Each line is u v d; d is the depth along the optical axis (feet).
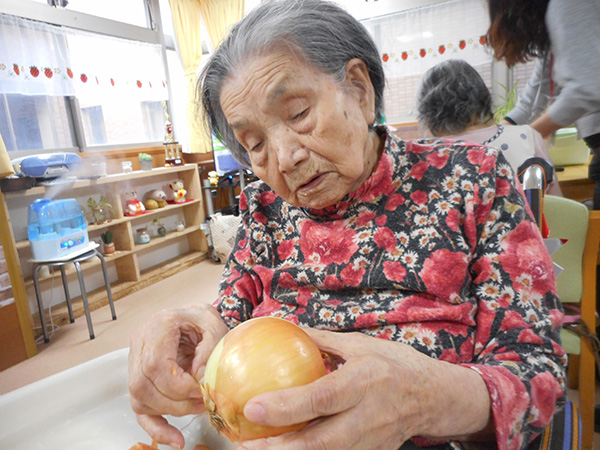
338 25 1.87
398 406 1.37
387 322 2.09
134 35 12.00
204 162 14.70
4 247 7.42
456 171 2.08
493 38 5.26
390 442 1.40
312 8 1.86
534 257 1.90
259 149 1.95
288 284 2.53
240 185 13.75
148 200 12.28
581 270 3.85
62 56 9.89
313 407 1.17
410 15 10.53
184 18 13.16
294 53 1.71
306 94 1.75
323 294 2.41
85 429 2.39
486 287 1.95
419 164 2.17
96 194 10.76
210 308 2.54
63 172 8.89
